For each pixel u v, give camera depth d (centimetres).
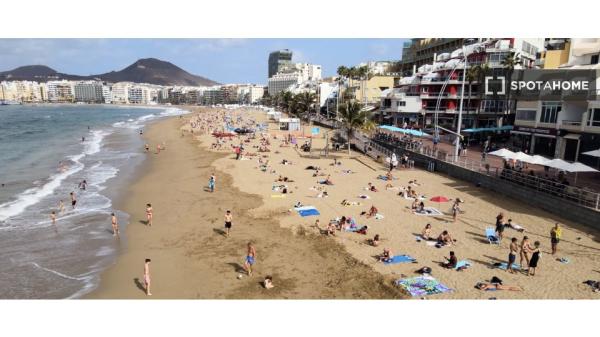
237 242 2352
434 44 10512
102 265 2106
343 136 6894
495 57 6788
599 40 4722
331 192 3362
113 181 4025
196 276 1953
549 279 1819
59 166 4875
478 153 4731
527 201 3005
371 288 1753
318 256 2116
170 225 2692
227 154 5619
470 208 2908
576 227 2481
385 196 3234
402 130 5203
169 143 7119
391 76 10544
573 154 3978
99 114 19438
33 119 14938
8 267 2086
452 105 7175
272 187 3572
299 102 12925
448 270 1906
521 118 4778
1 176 4284
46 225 2711
